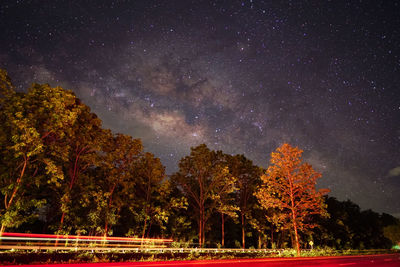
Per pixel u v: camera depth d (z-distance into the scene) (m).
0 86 19.19
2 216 18.09
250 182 41.44
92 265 15.22
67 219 23.92
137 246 26.94
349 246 54.66
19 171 21.06
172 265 15.84
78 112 21.64
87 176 25.80
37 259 15.55
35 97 20.09
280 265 16.91
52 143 21.12
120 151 27.66
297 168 28.64
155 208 30.44
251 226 43.62
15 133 19.27
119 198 28.39
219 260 21.88
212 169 35.84
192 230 38.03
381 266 17.41
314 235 50.66
